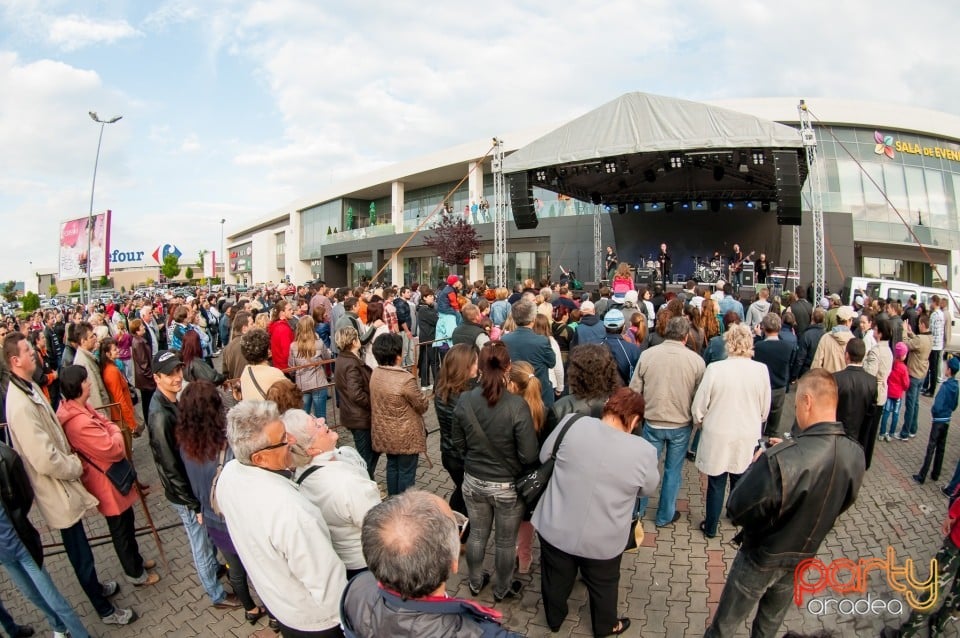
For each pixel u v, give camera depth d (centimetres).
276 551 224
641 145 1106
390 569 153
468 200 3675
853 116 2500
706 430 425
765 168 1499
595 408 356
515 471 344
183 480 346
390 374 433
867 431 505
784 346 602
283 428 245
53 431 338
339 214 4547
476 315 597
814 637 196
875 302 1055
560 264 2525
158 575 413
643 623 346
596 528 294
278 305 740
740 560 275
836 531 463
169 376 348
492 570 411
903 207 2494
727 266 1991
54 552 458
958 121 2669
